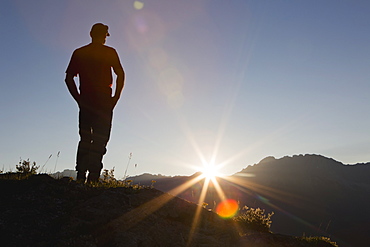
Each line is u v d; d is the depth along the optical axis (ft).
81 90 27.78
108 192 23.30
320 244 25.13
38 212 20.35
